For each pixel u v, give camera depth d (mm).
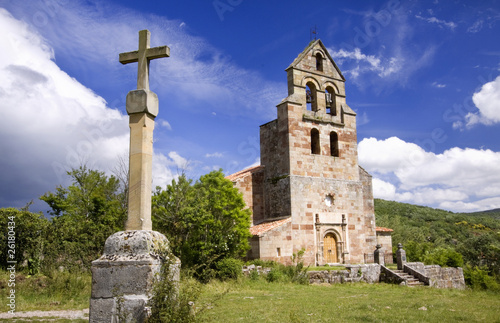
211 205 25922
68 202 36188
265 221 32469
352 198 33719
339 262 31969
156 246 8461
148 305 7707
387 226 59844
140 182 9000
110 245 8320
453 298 18688
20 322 12117
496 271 40500
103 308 7898
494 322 12633
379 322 12555
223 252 24234
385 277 27438
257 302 16453
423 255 38406
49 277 19016
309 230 30766
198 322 8383
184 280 9219
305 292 20297
